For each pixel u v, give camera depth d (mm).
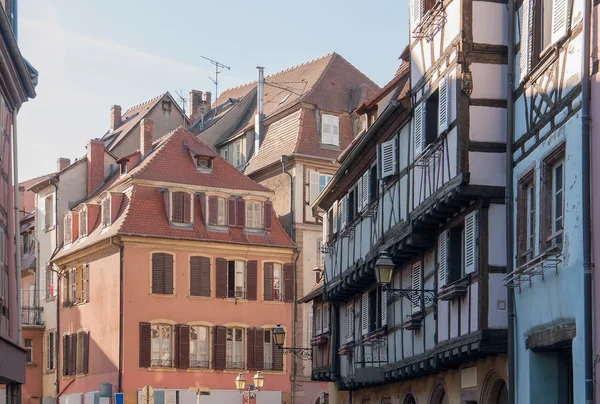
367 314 30469
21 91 28359
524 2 18594
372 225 28328
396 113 25078
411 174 24281
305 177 53938
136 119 66062
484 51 20172
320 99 55219
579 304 15461
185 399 50312
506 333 19734
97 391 51562
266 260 53000
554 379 17938
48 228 59719
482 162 19984
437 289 23109
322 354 37000
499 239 19938
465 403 22859
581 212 15406
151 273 50406
